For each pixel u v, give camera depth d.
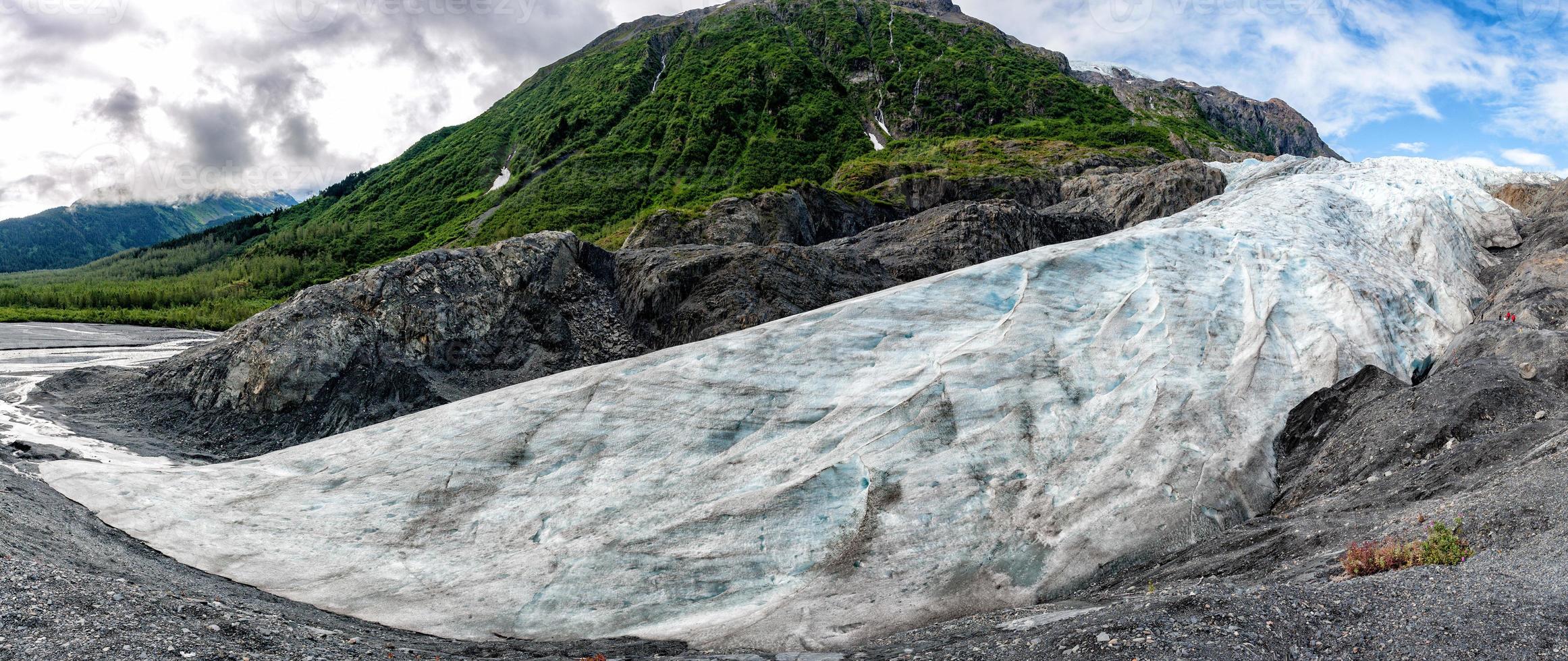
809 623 16.73
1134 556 18.48
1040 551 18.78
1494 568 10.54
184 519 20.98
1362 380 22.59
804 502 20.33
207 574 18.55
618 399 24.56
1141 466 20.84
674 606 18.02
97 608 11.48
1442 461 17.05
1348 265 29.84
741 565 18.98
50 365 45.44
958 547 19.06
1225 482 20.39
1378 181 39.97
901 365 25.03
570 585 18.52
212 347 34.78
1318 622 9.89
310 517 21.23
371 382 33.19
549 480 22.22
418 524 20.97
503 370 36.38
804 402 24.08
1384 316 27.20
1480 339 23.95
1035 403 23.14
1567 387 18.72
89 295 105.25
